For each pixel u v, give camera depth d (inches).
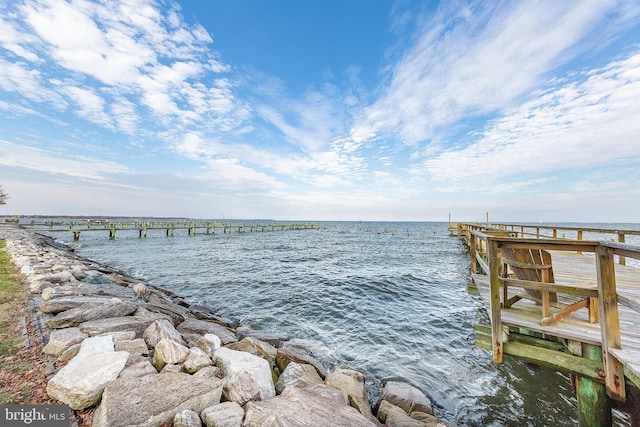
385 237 1614.2
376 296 389.1
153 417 83.2
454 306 346.3
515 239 138.3
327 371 193.5
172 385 100.1
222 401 106.3
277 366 175.5
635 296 186.7
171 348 124.7
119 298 222.5
